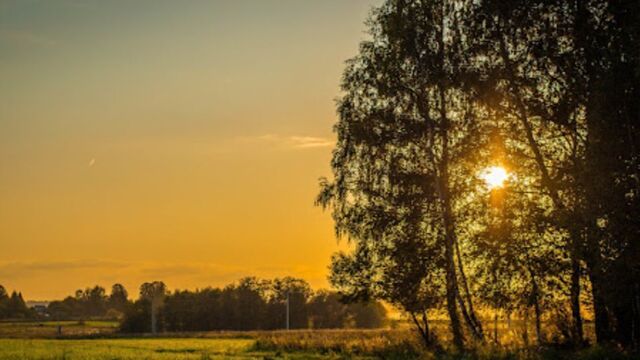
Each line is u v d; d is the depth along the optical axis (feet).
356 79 130.41
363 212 131.03
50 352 146.10
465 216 120.26
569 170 101.14
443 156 124.26
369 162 130.31
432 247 125.80
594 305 104.22
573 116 107.14
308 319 493.77
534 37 111.14
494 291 106.93
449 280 123.75
